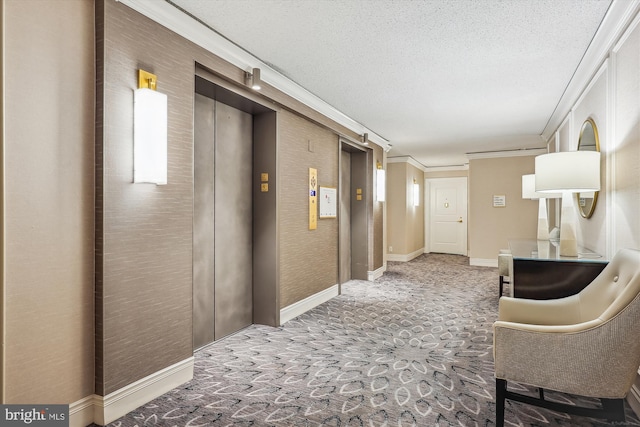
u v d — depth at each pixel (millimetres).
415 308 4305
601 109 2973
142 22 2141
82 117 1901
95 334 1954
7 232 1613
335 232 4926
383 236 6703
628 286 1611
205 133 3102
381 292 5148
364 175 5977
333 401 2188
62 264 1819
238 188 3496
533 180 4582
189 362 2461
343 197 5801
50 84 1766
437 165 9734
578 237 3910
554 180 2705
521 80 3533
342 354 2924
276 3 2248
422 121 5125
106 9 1940
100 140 1935
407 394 2271
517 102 4230
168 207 2309
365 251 6004
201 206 3066
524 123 5203
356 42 2764
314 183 4336
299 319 3871
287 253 3814
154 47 2215
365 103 4301
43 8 1736
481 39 2709
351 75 3426
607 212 2723
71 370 1858
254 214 3668
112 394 1971
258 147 3650
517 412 2062
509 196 7461
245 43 2789
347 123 4996
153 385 2209
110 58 1962
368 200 5973
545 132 5738
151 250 2193
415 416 2023
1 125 1592
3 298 1603
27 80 1678
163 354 2277
